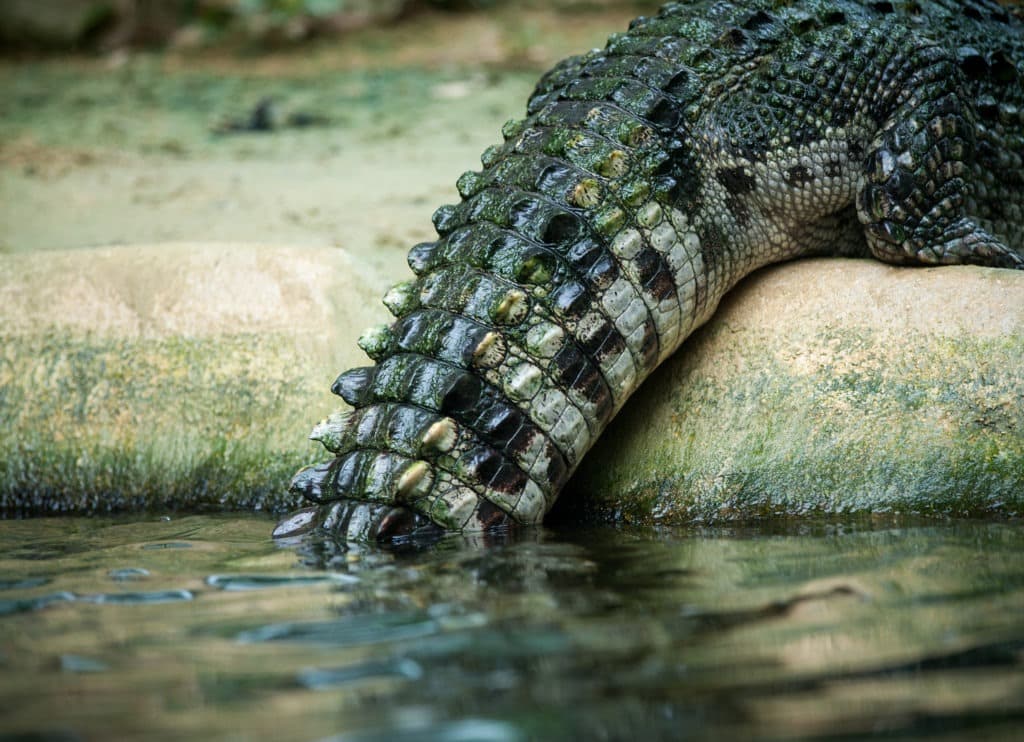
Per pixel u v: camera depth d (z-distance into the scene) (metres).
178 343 13.16
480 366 10.15
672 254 10.88
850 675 6.23
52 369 13.26
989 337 10.70
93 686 6.39
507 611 7.52
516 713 5.84
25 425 13.10
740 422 11.23
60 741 5.65
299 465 12.52
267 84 32.12
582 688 6.14
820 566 8.50
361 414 10.59
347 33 36.59
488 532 10.23
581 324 10.39
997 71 12.85
